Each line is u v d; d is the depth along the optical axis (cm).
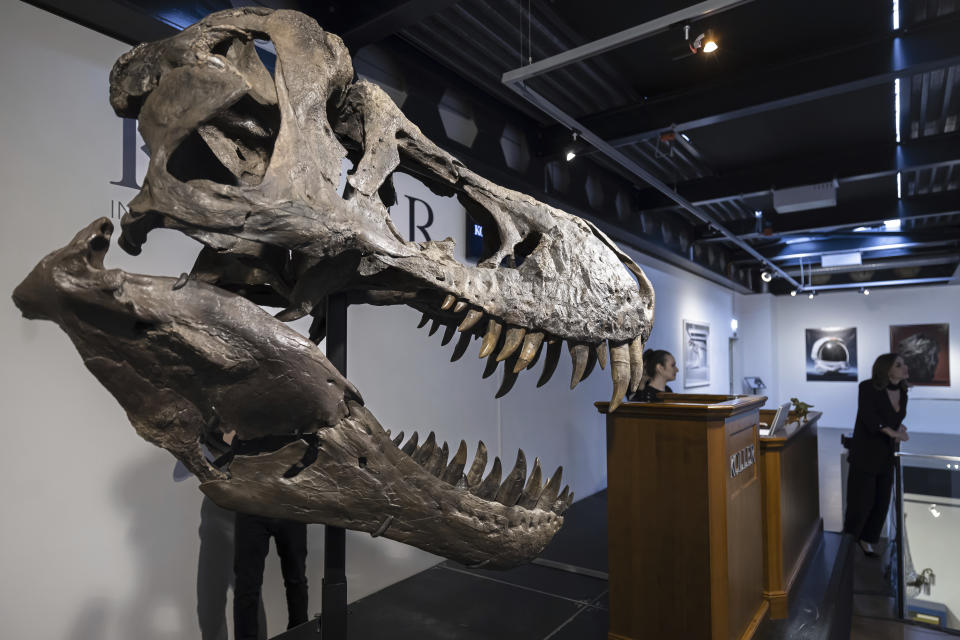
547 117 455
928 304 1141
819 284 1155
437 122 376
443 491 128
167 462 255
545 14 335
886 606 393
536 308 141
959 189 612
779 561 305
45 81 222
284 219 104
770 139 501
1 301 209
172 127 102
